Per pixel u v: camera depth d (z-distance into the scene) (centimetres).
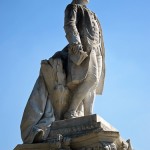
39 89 1004
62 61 1015
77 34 1006
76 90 993
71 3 1087
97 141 863
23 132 971
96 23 1054
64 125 922
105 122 914
